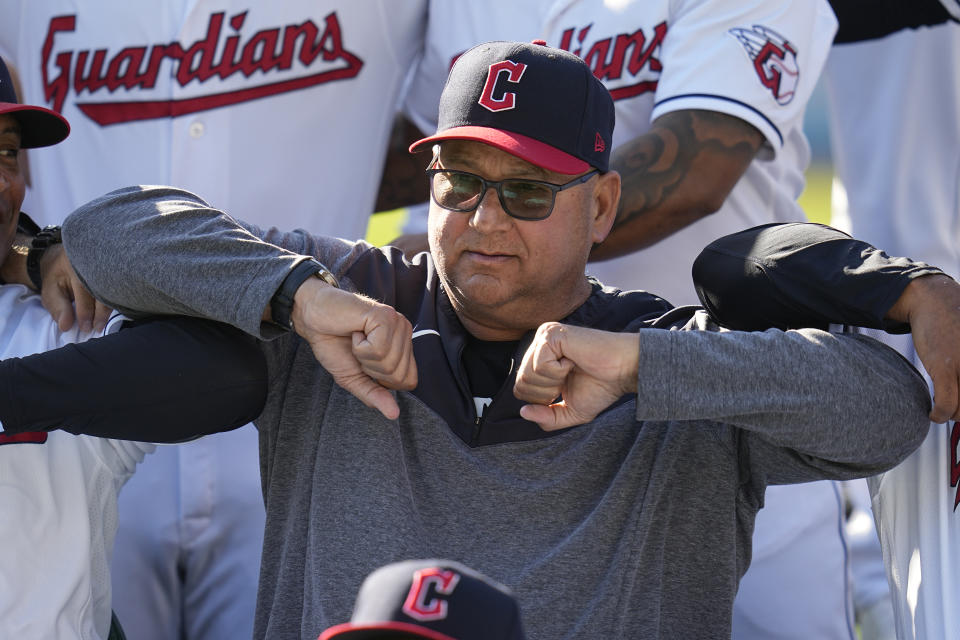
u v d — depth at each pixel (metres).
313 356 7.94
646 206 9.73
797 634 10.80
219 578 10.75
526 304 7.68
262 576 7.89
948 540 7.24
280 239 8.18
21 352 8.09
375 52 11.33
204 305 7.11
